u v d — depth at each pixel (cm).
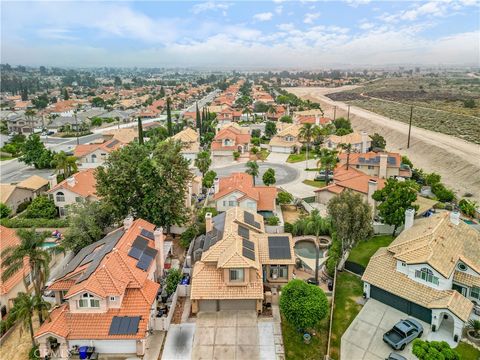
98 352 3516
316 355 3506
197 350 3556
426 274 3847
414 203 6347
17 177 9731
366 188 6850
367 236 4747
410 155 12050
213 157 11256
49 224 6438
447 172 9981
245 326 3872
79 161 10581
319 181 8788
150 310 3716
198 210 6706
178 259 5256
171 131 13275
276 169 9925
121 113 18662
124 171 5481
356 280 4656
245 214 5456
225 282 4047
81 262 4372
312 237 5812
